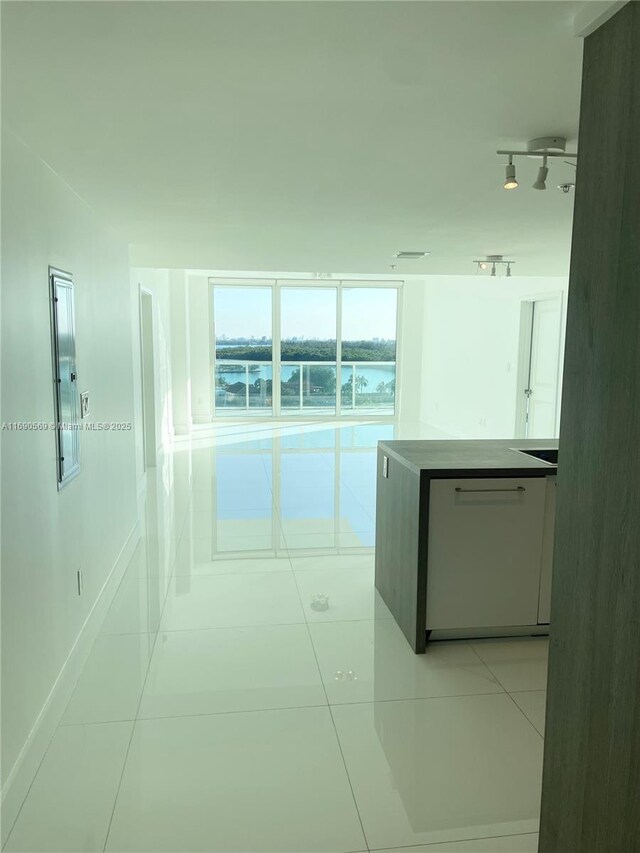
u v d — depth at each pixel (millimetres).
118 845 1857
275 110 1994
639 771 1283
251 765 2219
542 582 3119
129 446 4676
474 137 2281
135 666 2914
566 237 4539
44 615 2361
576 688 1516
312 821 1962
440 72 1718
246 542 4789
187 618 3432
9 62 1630
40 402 2369
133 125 2115
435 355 11102
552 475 3033
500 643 3158
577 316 1479
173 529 5125
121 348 4414
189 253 5426
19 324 2146
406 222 3971
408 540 3131
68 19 1406
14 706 2023
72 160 2496
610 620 1375
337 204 3406
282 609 3553
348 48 1577
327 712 2549
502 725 2484
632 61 1245
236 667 2906
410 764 2238
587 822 1476
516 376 7867
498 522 3029
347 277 11508
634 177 1252
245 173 2756
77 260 3090
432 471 2939
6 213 2055
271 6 1357
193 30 1470
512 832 1937
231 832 1912
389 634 3252
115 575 3889
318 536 4941
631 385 1285
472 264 6328
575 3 1349
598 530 1414
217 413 11891
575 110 2006
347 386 12156
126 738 2369
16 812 1984
